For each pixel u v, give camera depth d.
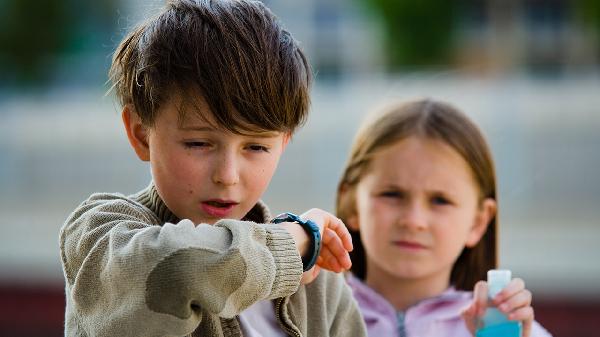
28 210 17.22
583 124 15.93
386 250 4.82
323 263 3.35
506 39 25.47
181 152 3.15
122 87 3.44
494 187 5.11
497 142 15.02
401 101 5.16
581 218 15.62
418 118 4.95
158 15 3.44
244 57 3.20
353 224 5.13
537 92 17.39
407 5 25.16
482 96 16.77
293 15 24.89
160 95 3.17
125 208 3.28
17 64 26.28
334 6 24.95
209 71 3.13
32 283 13.12
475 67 25.61
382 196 4.87
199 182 3.15
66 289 3.33
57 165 18.02
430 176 4.81
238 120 3.13
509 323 4.18
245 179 3.21
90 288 3.03
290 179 16.64
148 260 2.83
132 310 2.87
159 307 2.83
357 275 5.18
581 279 12.36
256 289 2.90
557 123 15.95
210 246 2.85
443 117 4.96
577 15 24.78
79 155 17.94
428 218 4.81
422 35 25.44
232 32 3.25
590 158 15.88
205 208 3.19
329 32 25.02
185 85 3.12
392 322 4.91
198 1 3.38
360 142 5.09
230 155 3.16
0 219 16.27
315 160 16.56
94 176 17.84
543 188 15.98
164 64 3.18
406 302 4.99
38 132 18.14
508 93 17.14
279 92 3.25
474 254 5.15
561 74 25.09
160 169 3.22
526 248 13.67
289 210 15.81
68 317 3.30
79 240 3.15
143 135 3.37
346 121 16.58
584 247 13.58
